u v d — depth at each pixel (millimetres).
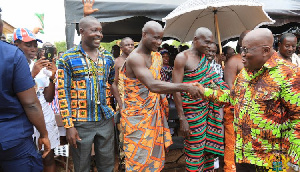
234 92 2082
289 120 1845
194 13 4359
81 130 2689
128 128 2789
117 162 4219
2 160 1966
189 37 4738
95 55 2783
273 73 1812
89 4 3229
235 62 3305
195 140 2988
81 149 2709
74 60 2643
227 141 3322
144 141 2738
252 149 1888
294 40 3820
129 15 4574
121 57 4297
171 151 4895
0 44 1874
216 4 3240
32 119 2020
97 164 2928
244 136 1932
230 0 3312
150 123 2766
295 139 1769
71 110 2682
